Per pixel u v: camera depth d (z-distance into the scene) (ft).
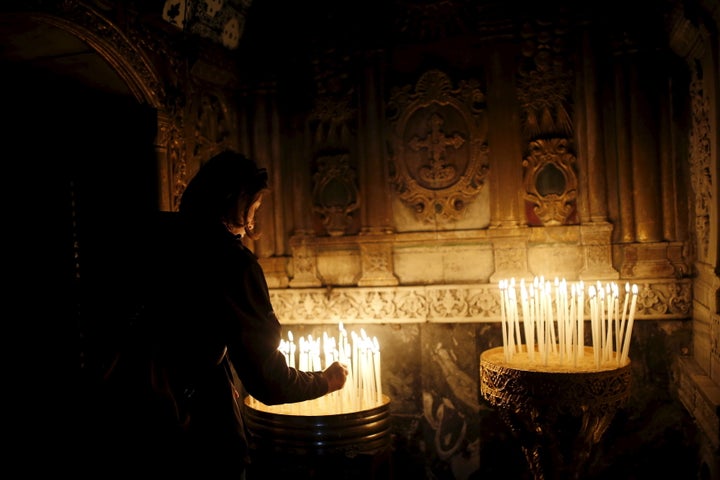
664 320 8.84
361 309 9.88
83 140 8.36
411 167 9.78
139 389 4.55
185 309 4.71
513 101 9.33
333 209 10.12
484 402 9.37
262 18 10.19
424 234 9.66
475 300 9.42
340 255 10.11
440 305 9.55
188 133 9.04
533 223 9.32
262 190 5.26
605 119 9.08
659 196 8.89
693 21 7.18
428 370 9.62
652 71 8.86
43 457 7.47
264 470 7.27
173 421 4.57
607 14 8.96
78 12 6.84
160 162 8.21
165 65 8.53
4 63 7.51
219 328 4.72
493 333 9.37
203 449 4.70
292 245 10.27
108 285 4.95
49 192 8.08
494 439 9.34
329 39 10.02
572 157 9.17
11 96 7.75
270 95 10.27
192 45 9.00
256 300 4.83
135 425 4.53
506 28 9.27
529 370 6.66
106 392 4.69
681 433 8.74
